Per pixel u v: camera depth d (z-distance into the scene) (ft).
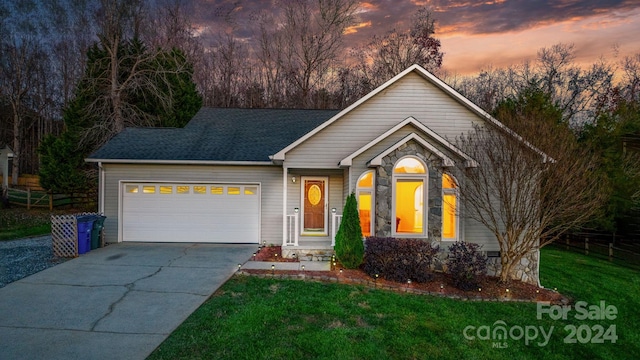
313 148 36.29
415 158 32.50
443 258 32.45
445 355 17.29
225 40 108.47
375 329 19.15
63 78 112.16
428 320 21.01
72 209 66.28
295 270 29.14
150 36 85.30
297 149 36.29
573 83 90.27
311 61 101.30
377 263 28.30
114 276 26.53
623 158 47.21
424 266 28.60
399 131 34.17
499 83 99.81
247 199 40.50
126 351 15.72
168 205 40.22
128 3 70.44
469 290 27.53
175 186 40.27
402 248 28.48
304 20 100.94
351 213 30.37
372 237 30.27
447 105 36.42
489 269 33.71
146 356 15.37
